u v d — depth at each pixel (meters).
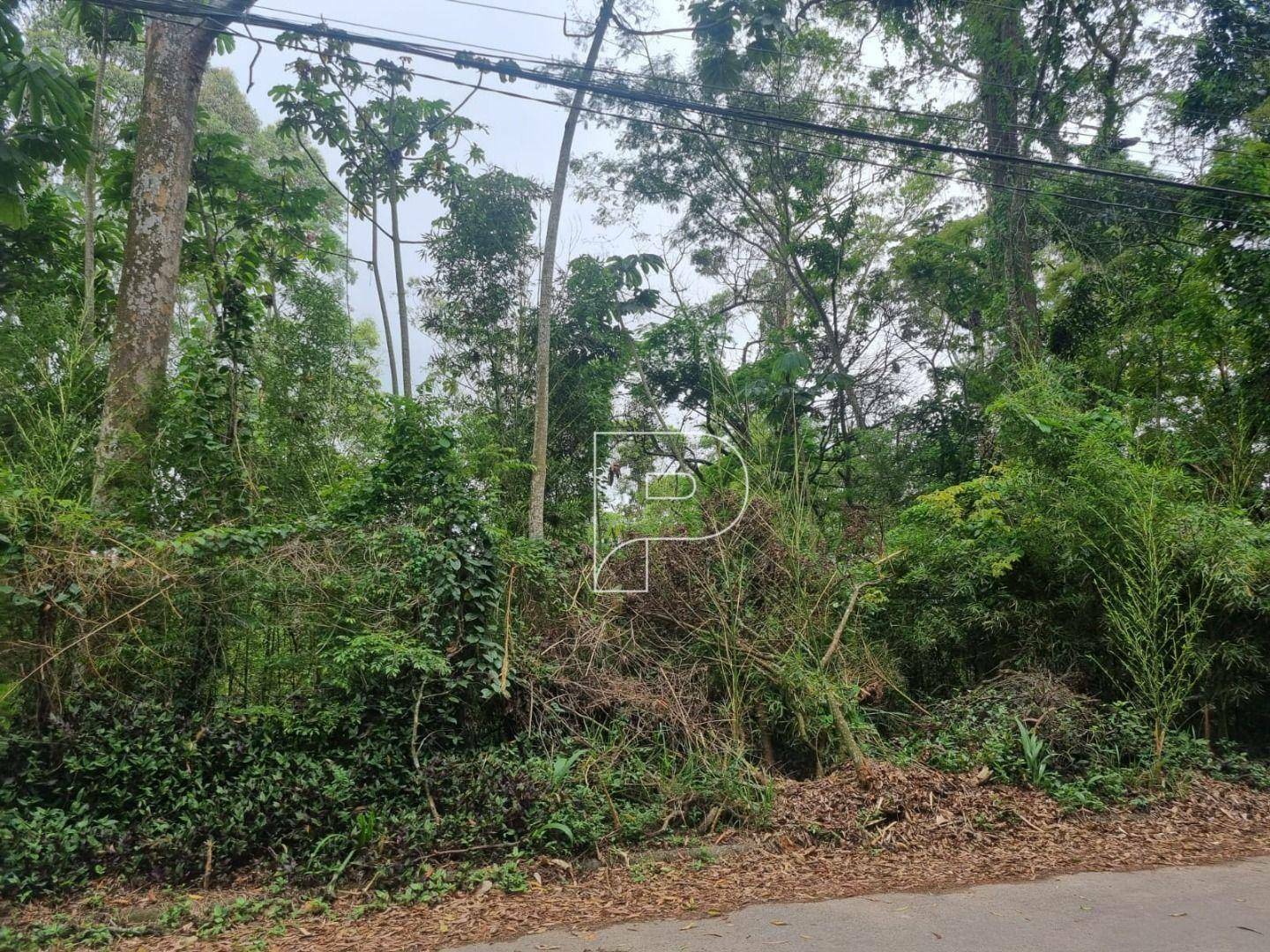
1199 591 7.68
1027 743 6.72
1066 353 13.33
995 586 8.68
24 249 10.54
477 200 13.24
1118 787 6.55
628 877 5.17
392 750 6.12
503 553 7.19
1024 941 4.05
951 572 8.73
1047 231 13.44
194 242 11.57
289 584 6.45
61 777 5.59
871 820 5.95
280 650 6.70
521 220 13.41
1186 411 10.75
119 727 5.75
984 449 12.30
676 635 7.66
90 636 6.01
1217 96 12.67
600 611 7.64
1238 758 7.39
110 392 7.70
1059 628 8.30
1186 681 7.70
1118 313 12.49
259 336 10.24
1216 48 12.92
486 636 6.64
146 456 7.56
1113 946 3.96
